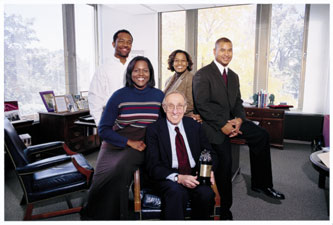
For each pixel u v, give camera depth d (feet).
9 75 12.43
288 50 15.23
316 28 14.34
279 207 7.91
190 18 16.90
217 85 7.53
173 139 6.30
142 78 6.51
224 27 16.25
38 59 13.66
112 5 15.94
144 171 6.59
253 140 8.24
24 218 6.73
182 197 5.36
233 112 8.57
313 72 14.73
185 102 6.32
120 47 8.62
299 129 15.01
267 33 15.39
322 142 13.57
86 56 16.71
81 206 7.79
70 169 7.40
